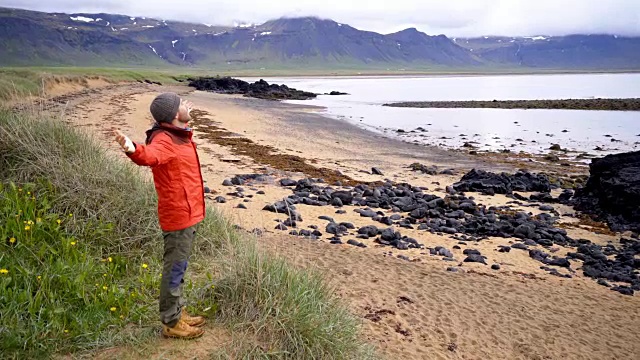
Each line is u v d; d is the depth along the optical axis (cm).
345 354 459
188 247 409
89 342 403
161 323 435
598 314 751
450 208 1370
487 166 2152
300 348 434
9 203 524
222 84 7800
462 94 8719
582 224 1355
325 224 1098
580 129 3669
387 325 616
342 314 506
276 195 1317
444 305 701
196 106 3856
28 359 375
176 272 407
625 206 1360
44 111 724
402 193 1480
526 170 2092
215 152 1917
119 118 2441
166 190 394
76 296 447
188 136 402
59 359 382
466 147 2678
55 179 588
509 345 618
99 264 517
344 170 1841
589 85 13175
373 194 1434
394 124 3691
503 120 4241
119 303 452
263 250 595
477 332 637
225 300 470
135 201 619
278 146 2250
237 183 1409
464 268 898
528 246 1099
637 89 10619
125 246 572
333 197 1356
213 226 667
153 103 388
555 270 952
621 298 834
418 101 6656
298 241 905
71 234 536
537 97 7831
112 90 4338
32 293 441
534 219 1349
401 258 910
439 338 607
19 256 475
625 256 1057
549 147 2781
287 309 455
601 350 636
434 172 1914
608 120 4316
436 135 3144
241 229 859
